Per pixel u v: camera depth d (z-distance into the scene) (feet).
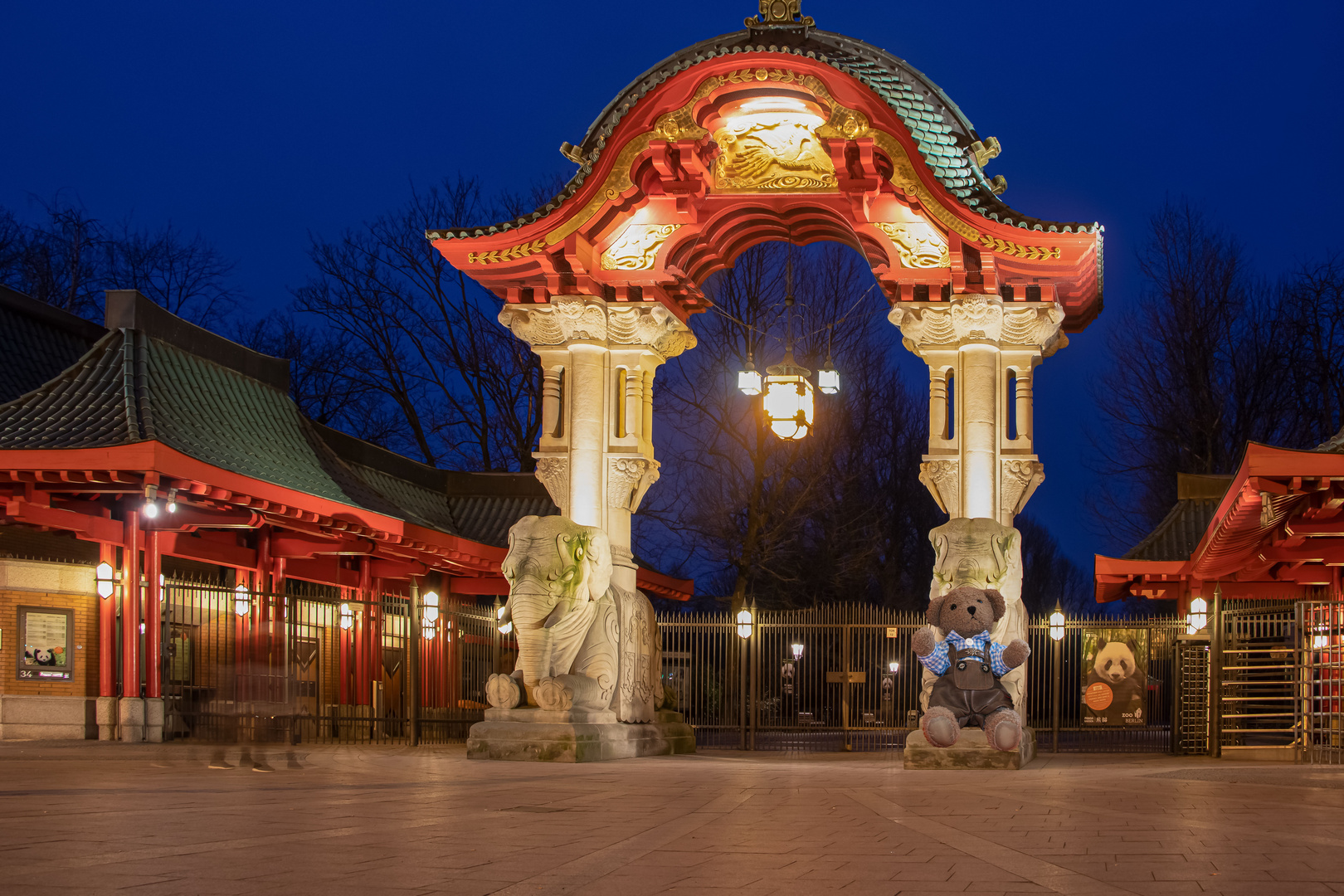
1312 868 23.49
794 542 136.56
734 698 111.45
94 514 68.08
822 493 133.69
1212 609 65.57
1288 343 133.80
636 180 60.39
